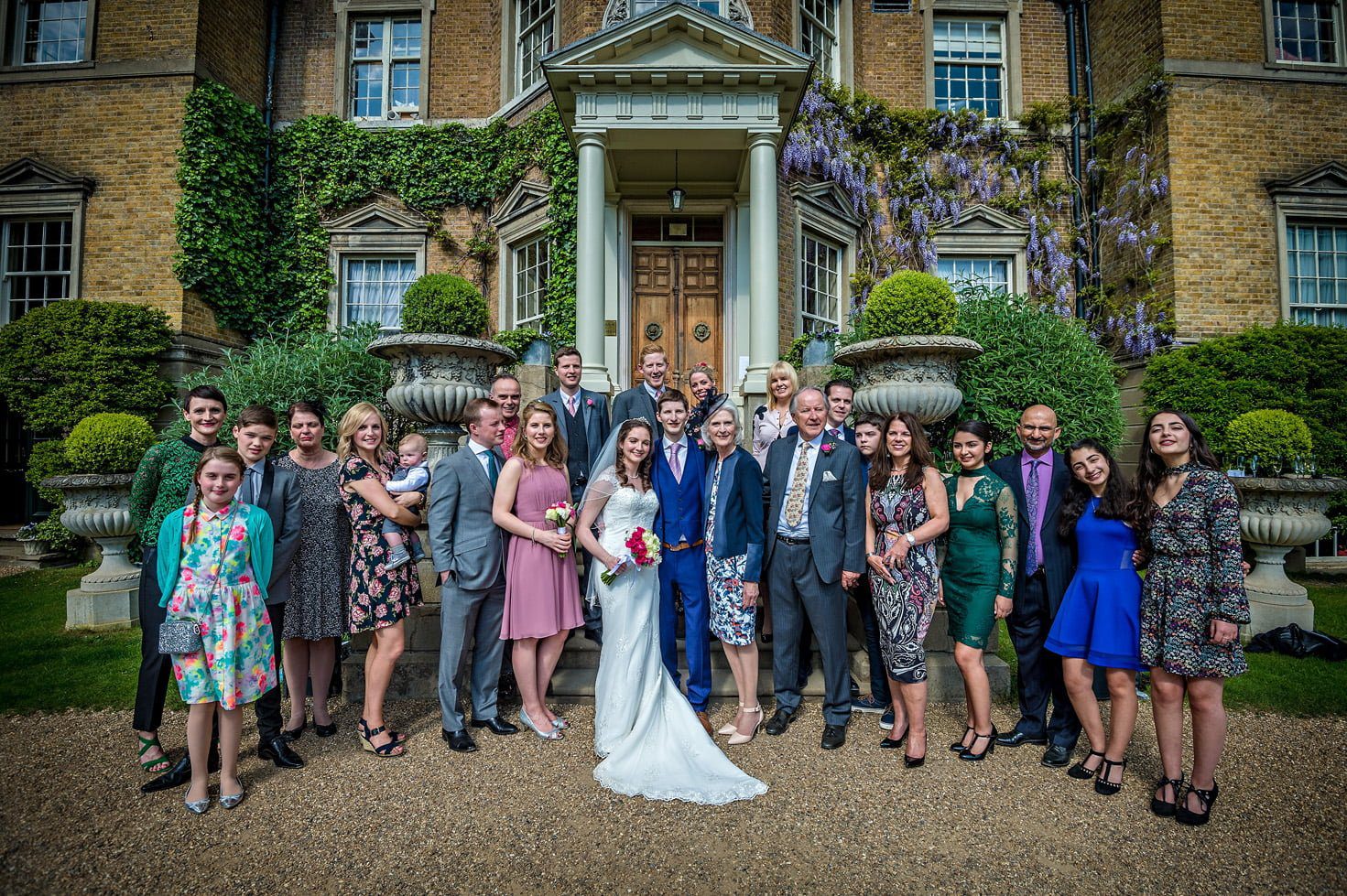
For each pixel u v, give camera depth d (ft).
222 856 8.41
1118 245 32.12
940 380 18.30
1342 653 16.03
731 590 11.91
